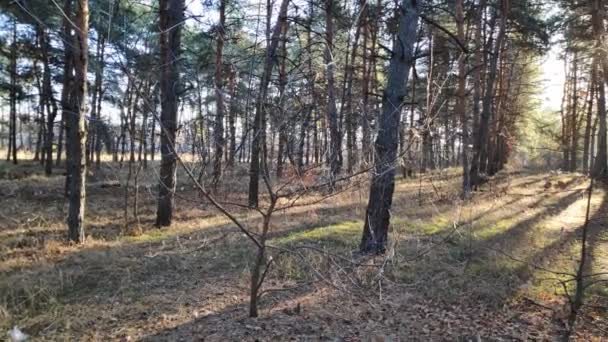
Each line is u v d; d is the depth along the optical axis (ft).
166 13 29.35
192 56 37.78
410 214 35.42
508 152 103.81
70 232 26.21
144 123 17.13
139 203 42.47
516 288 19.16
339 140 14.30
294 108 13.83
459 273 20.56
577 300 13.44
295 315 16.47
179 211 37.40
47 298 17.60
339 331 15.31
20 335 14.39
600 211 37.24
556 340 14.76
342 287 17.10
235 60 15.88
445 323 16.16
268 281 19.92
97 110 51.16
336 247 24.20
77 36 24.57
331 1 34.86
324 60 17.79
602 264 22.41
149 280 19.98
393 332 15.40
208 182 14.43
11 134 86.43
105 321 15.90
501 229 30.07
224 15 27.40
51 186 53.72
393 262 19.69
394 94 21.02
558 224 32.35
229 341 14.34
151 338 14.62
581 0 50.11
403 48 21.36
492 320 16.40
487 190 51.21
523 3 52.21
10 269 20.77
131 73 11.92
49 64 56.59
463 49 22.71
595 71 55.88
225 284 19.51
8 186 50.88
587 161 87.81
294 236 26.68
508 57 75.51
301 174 13.79
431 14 44.98
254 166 21.22
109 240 27.61
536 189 53.42
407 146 14.08
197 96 14.76
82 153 26.48
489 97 50.70
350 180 14.03
